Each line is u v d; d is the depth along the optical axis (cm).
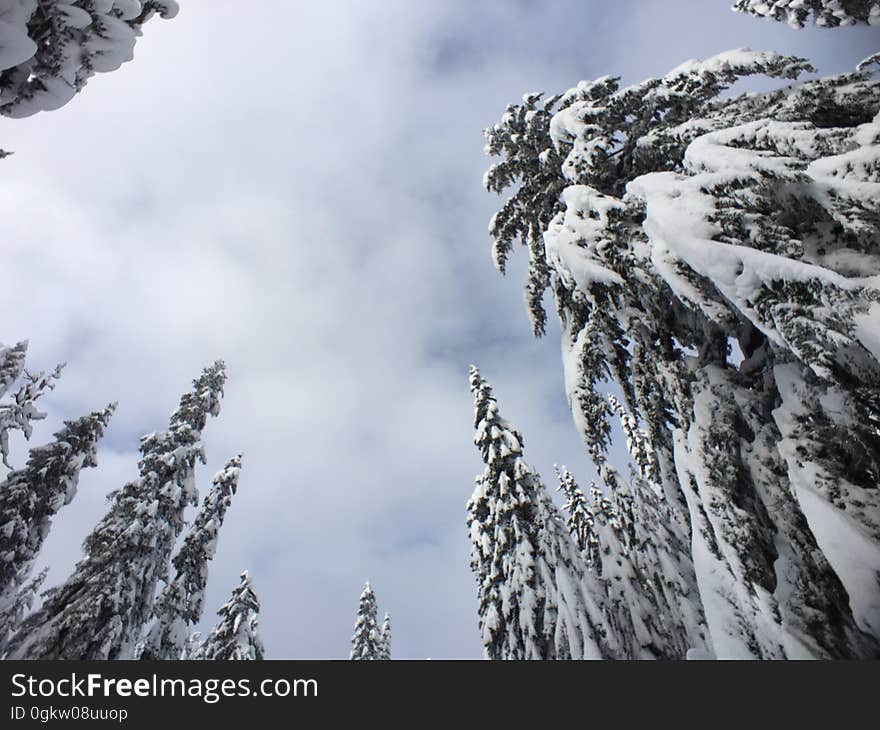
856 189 507
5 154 325
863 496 518
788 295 534
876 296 471
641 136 890
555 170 1117
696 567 708
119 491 1952
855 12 900
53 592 1730
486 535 1895
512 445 1858
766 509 642
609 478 2461
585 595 1582
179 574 2191
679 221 639
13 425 1745
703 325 770
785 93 730
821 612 560
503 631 1702
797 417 606
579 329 1031
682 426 772
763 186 593
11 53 254
